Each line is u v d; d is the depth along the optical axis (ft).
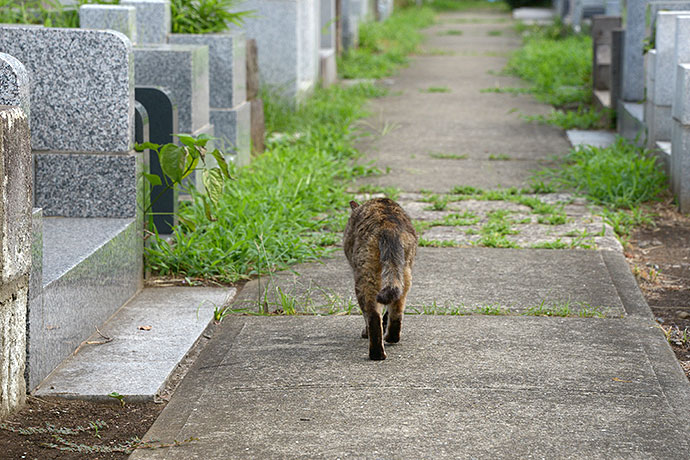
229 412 17.40
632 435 16.35
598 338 21.16
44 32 23.13
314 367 19.47
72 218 24.23
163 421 17.20
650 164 35.65
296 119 48.26
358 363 19.63
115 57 23.25
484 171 39.45
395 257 18.71
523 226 31.19
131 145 24.08
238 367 19.61
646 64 39.70
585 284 25.18
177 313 22.98
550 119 50.98
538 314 22.89
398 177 38.27
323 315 22.97
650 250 29.27
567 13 119.44
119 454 16.10
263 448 15.90
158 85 31.27
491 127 49.83
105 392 18.30
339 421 16.89
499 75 72.38
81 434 16.83
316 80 60.54
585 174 36.35
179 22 38.65
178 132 29.55
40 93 23.54
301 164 37.45
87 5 32.24
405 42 94.02
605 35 56.29
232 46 36.35
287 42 50.29
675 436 16.34
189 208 29.22
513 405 17.53
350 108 52.31
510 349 20.39
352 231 20.52
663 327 22.59
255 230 28.04
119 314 22.86
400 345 20.62
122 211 24.23
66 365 19.61
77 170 24.02
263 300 24.13
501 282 25.34
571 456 15.55
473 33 114.93
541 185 35.65
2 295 16.60
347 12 81.51
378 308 19.60
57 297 19.26
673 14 36.70
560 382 18.62
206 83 33.32
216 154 24.45
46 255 20.85
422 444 15.93
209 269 25.84
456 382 18.58
